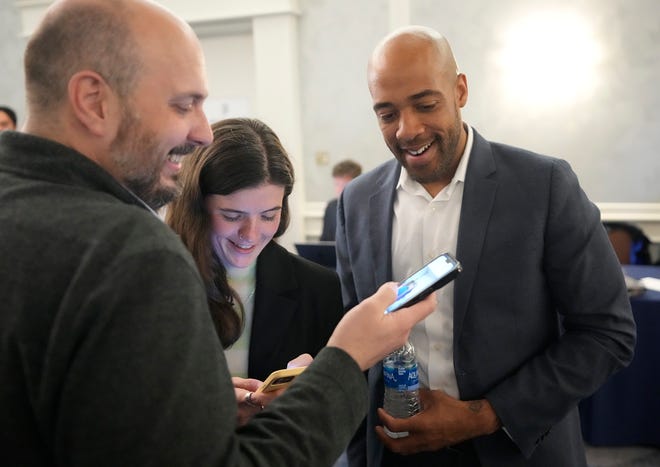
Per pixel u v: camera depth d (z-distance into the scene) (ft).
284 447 1.83
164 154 1.98
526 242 3.40
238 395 2.95
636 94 12.82
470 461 3.62
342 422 2.00
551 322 3.68
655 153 12.91
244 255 3.39
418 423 3.32
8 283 1.66
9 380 1.64
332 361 2.09
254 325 3.65
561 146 13.42
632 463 7.83
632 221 13.17
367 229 3.93
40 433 1.69
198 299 1.71
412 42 3.28
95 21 1.82
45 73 1.86
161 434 1.56
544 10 13.01
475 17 13.41
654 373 7.92
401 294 2.76
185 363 1.62
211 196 3.22
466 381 3.51
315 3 14.37
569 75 13.10
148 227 1.71
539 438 3.39
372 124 14.46
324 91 14.64
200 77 1.99
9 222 1.72
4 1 15.79
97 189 1.86
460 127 3.58
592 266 3.37
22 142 1.86
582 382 3.34
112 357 1.55
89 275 1.61
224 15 14.52
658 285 8.63
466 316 3.47
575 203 3.39
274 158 3.22
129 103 1.86
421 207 3.79
